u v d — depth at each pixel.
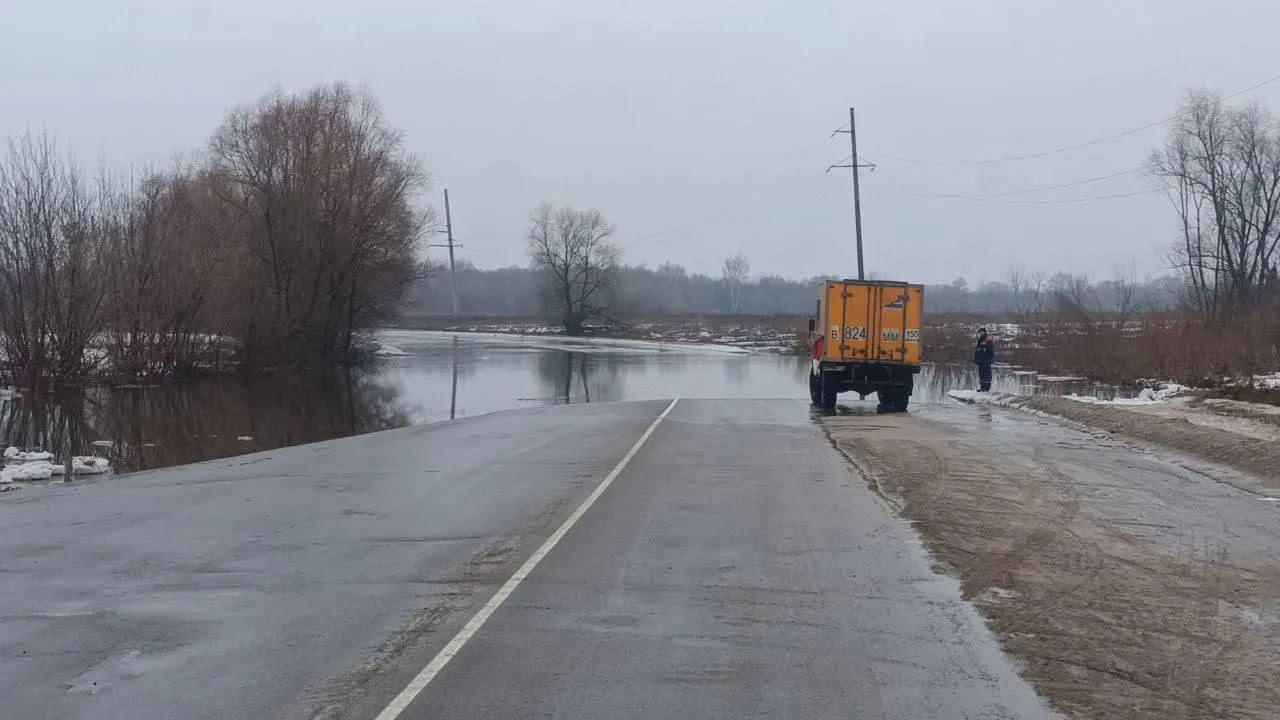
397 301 59.53
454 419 23.81
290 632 6.61
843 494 12.14
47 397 31.59
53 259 33.62
